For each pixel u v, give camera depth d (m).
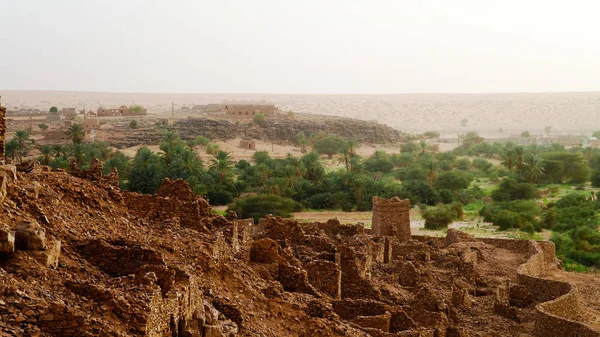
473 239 78.56
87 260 23.69
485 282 59.22
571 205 128.88
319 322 29.84
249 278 31.25
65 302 19.14
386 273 51.91
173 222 31.70
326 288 39.00
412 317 38.69
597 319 52.97
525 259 70.56
